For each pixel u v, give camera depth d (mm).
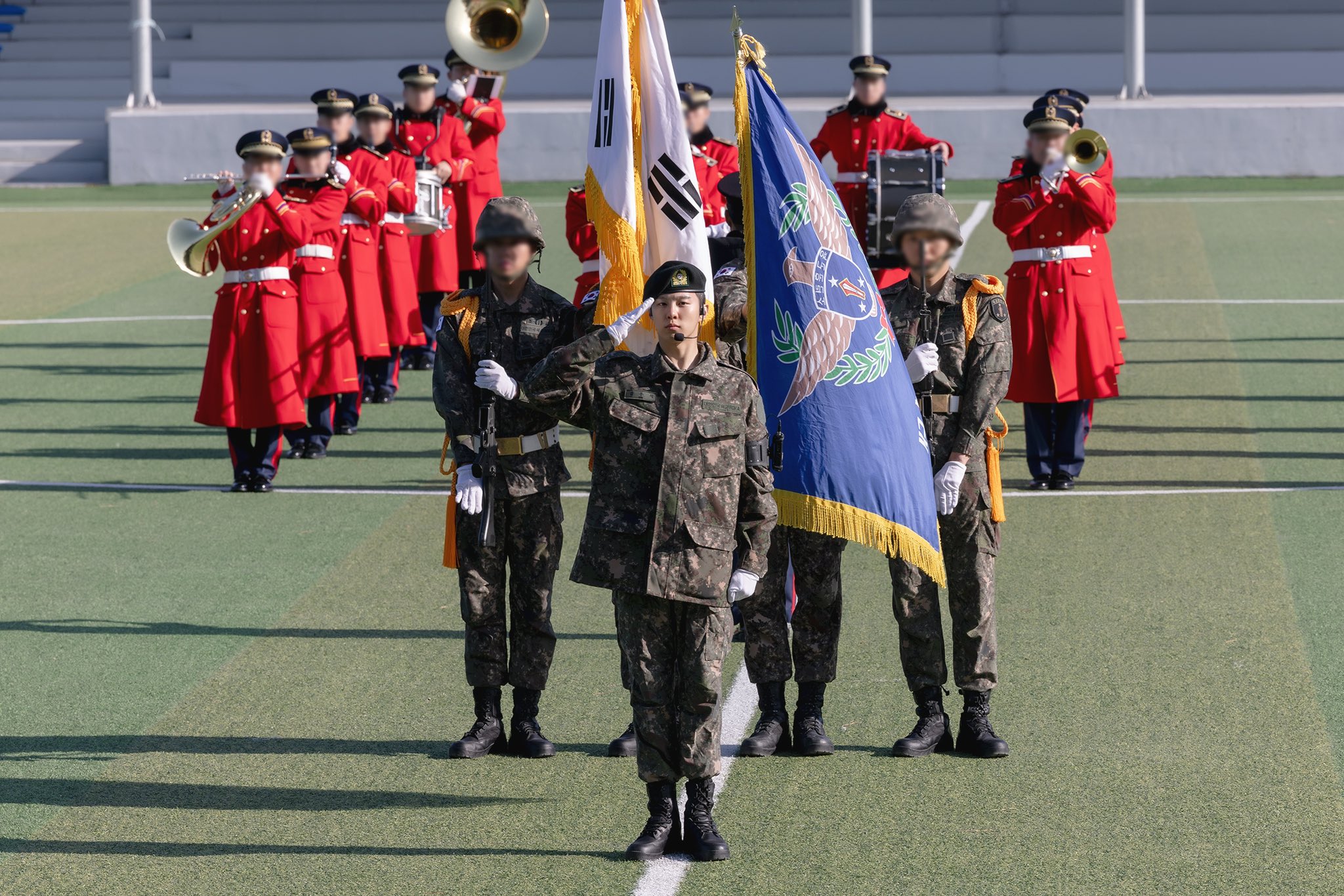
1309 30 99625
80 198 85812
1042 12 101875
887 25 101250
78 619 26484
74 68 101750
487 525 20031
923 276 20688
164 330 54000
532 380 17625
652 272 21922
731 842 18094
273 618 26500
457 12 35562
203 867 17688
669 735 17625
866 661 24078
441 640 25328
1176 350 46906
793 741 20859
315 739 21422
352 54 103562
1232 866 17156
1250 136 84000
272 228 34438
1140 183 83625
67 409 43344
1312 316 50938
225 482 35844
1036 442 33688
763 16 102688
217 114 89375
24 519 32750
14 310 58219
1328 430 37750
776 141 20594
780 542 20625
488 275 20781
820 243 20203
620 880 17156
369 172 42156
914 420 20000
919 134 41188
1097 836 18000
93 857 17969
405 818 18922
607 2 21953
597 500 17656
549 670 23969
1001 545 29781
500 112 49781
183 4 106000
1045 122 32562
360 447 39281
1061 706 22016
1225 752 20281
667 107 21844
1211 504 32031
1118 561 28547
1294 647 23984
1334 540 29359
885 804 19031
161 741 21422
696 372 17547
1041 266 33500
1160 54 98312
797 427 19891
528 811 19062
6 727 21891
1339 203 73000
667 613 17562
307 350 37500
